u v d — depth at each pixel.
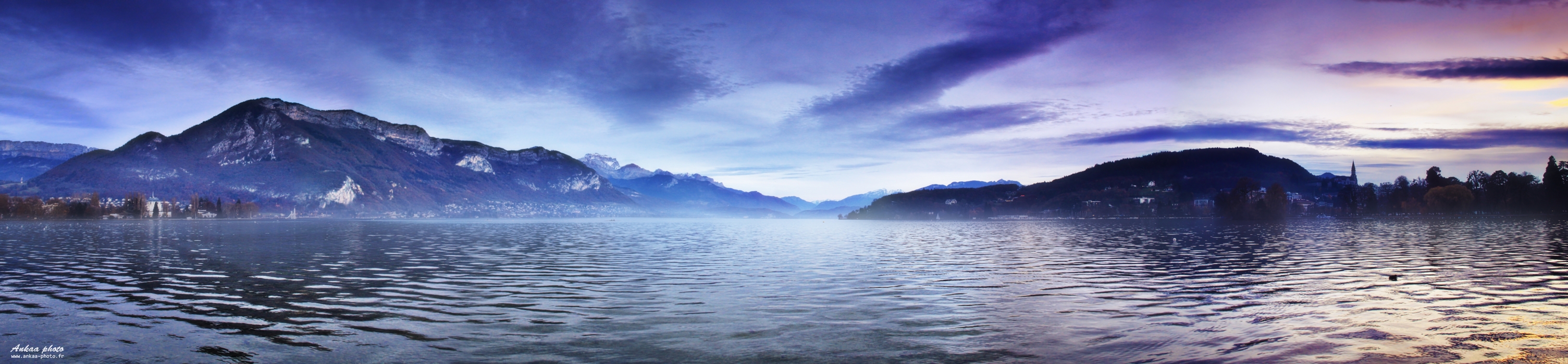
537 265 54.31
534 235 129.12
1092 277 44.47
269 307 31.23
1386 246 77.50
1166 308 31.11
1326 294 35.56
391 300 33.31
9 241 90.19
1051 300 33.56
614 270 50.59
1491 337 24.72
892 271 49.69
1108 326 26.89
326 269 50.59
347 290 37.41
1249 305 32.06
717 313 29.66
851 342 24.22
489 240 102.50
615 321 27.92
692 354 22.48
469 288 38.53
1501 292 35.97
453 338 24.58
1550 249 68.88
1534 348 23.02
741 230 187.50
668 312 29.91
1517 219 195.38
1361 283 40.31
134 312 29.66
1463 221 181.25
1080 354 22.52
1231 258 61.28
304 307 31.25
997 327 26.73
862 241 102.25
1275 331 25.83
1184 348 23.19
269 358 21.81
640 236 126.88
